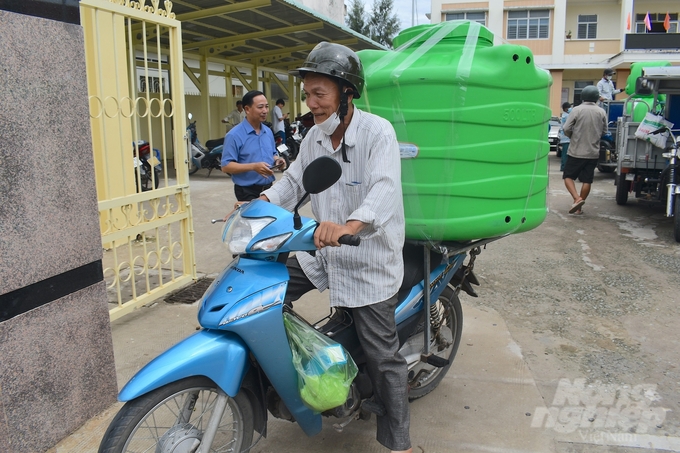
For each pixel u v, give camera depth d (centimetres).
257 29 1166
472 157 241
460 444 269
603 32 2777
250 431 228
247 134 469
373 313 229
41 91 246
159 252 456
